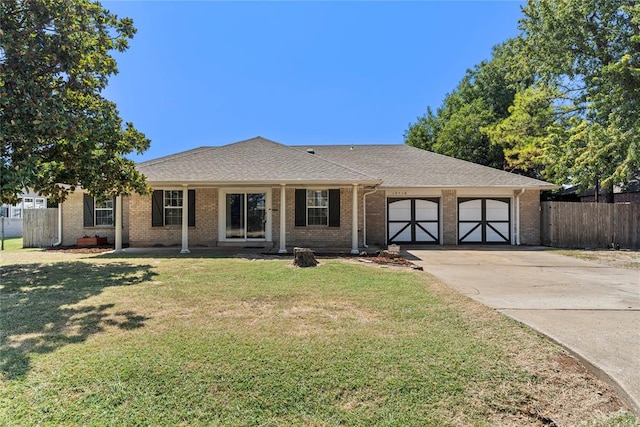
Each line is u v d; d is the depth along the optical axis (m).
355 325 4.39
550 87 17.62
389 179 14.48
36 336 3.96
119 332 4.09
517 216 14.55
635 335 4.08
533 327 4.34
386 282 6.86
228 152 13.46
